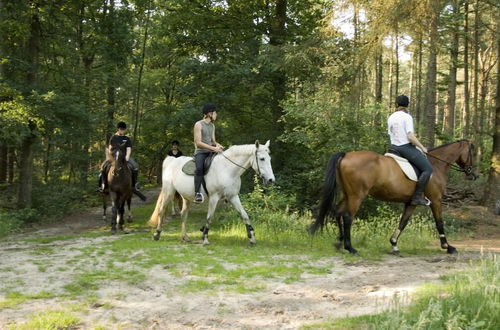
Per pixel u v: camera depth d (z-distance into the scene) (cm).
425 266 711
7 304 532
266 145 861
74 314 502
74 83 1853
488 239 1093
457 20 1872
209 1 1769
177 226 1225
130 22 1786
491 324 407
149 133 2883
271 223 1079
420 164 805
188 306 535
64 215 1664
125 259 769
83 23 1866
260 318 493
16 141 1462
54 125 1535
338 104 1293
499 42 1383
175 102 2870
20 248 902
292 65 1397
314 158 1382
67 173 2694
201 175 893
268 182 851
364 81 1311
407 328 396
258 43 1714
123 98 2861
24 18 1519
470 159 877
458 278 574
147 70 2809
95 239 1013
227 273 678
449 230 1161
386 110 1282
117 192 1139
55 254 822
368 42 1245
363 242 929
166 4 2123
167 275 670
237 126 1917
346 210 824
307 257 797
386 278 641
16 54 1567
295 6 1789
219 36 1727
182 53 1836
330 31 1312
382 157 812
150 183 3231
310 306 531
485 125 2723
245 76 1623
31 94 1492
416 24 1158
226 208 1391
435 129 2052
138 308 527
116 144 1142
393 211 1209
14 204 1752
